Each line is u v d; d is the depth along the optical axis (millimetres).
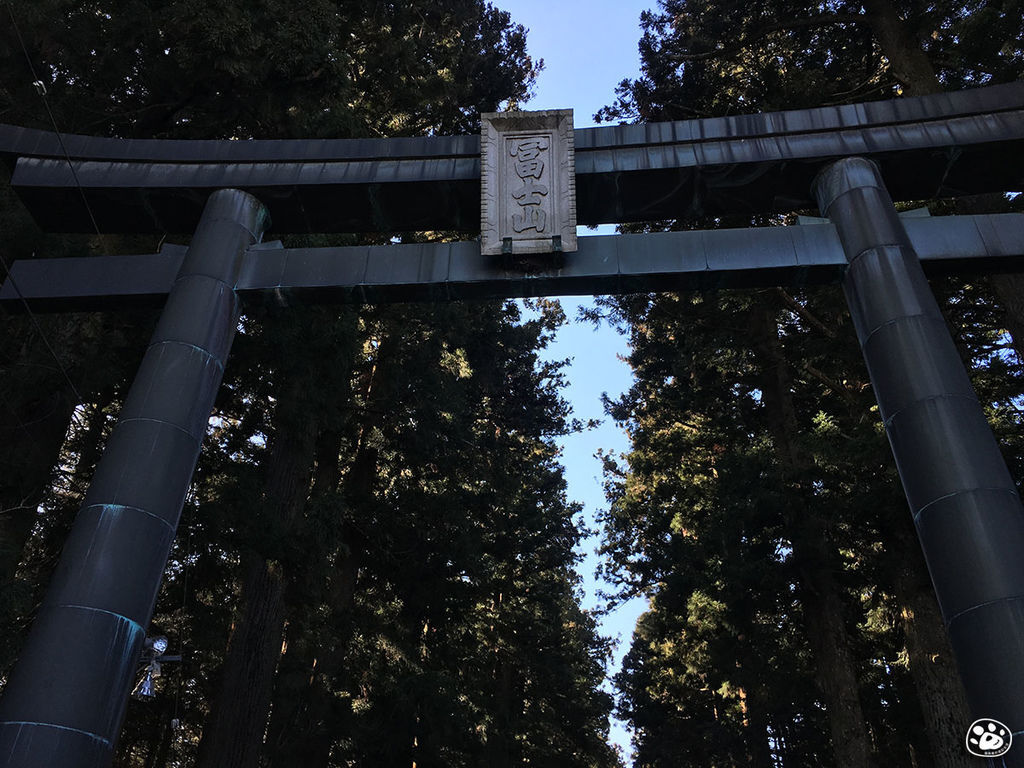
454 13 21391
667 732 31547
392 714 18047
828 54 17922
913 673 15484
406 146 9211
